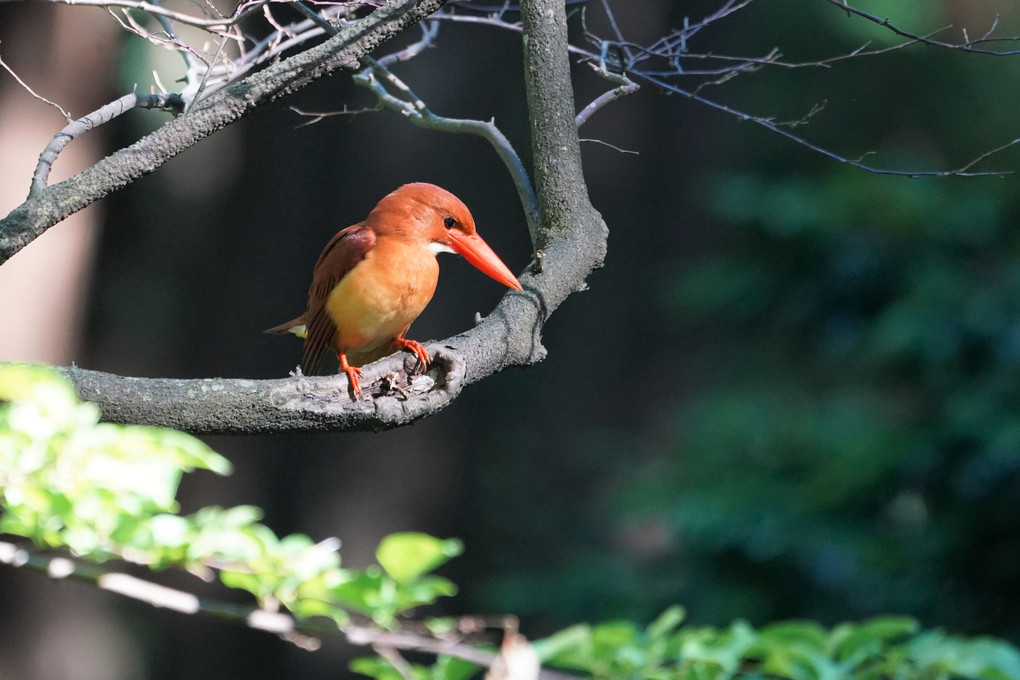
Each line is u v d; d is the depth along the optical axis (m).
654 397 18.44
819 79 15.25
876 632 4.32
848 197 11.55
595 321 18.58
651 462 16.66
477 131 4.36
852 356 11.78
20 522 3.77
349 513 14.77
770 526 11.04
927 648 4.32
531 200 4.16
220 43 4.24
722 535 11.24
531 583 14.74
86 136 11.77
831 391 12.45
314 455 14.70
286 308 14.68
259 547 3.83
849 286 11.47
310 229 14.66
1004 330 10.35
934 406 10.88
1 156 11.09
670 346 18.48
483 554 16.56
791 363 13.05
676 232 18.55
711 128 18.11
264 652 14.25
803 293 11.87
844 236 11.59
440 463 15.97
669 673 4.08
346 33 3.37
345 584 3.82
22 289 12.16
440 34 14.66
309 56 3.36
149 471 3.74
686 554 12.21
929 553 10.41
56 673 12.83
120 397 3.09
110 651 13.43
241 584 3.94
